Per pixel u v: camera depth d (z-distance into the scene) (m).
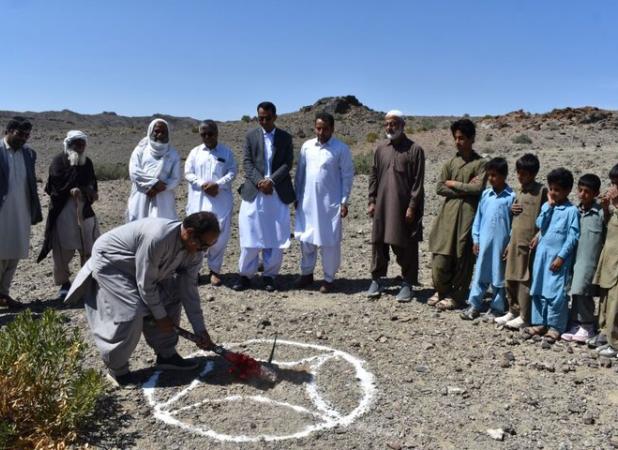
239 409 4.34
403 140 6.52
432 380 4.80
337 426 4.13
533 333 5.67
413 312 6.40
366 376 4.86
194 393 4.56
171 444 3.91
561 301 5.51
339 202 7.10
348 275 7.97
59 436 3.86
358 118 51.66
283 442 3.94
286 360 5.17
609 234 5.22
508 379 4.82
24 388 3.86
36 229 10.95
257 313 6.38
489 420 4.20
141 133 48.62
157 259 4.32
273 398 4.51
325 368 5.01
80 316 6.30
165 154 7.10
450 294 6.59
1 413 3.78
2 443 3.52
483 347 5.44
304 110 55.84
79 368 4.25
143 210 7.12
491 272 6.05
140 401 4.44
